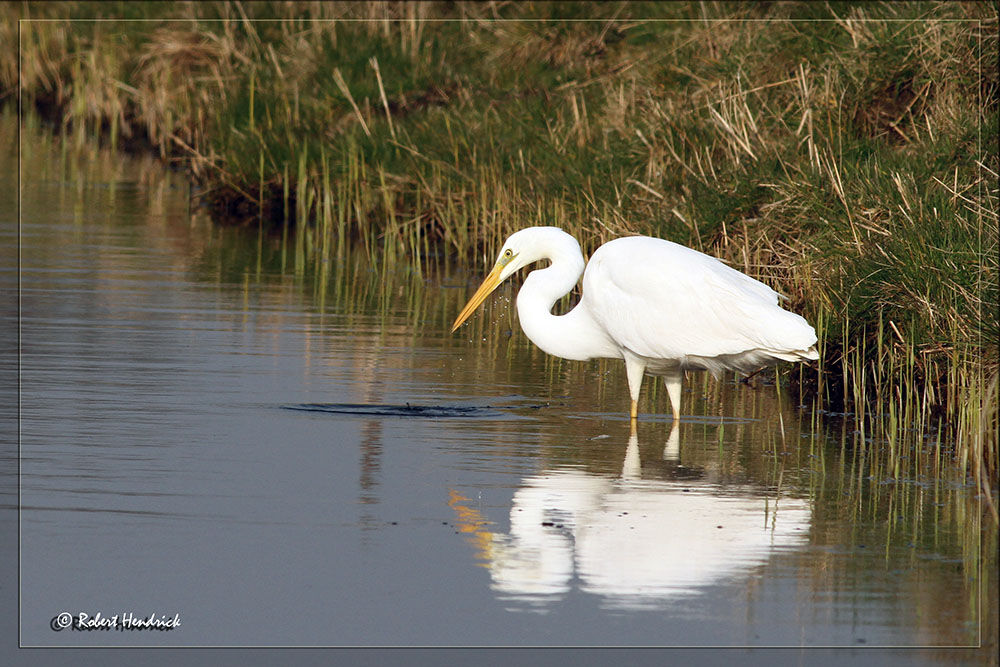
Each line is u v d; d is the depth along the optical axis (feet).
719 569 27.04
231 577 25.93
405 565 26.71
